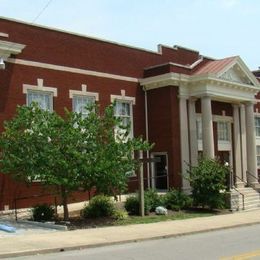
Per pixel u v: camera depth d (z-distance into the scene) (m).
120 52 30.64
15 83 24.52
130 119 30.75
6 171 20.33
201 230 19.09
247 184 34.59
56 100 26.44
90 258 12.55
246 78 34.81
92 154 19.70
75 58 27.78
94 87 28.62
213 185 26.73
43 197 25.17
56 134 19.67
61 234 17.12
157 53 33.12
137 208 23.86
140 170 23.66
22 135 19.78
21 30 25.20
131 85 31.05
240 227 21.12
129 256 12.84
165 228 19.36
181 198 26.78
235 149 36.06
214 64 33.53
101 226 19.77
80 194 26.83
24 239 15.77
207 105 31.22
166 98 30.95
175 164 30.52
